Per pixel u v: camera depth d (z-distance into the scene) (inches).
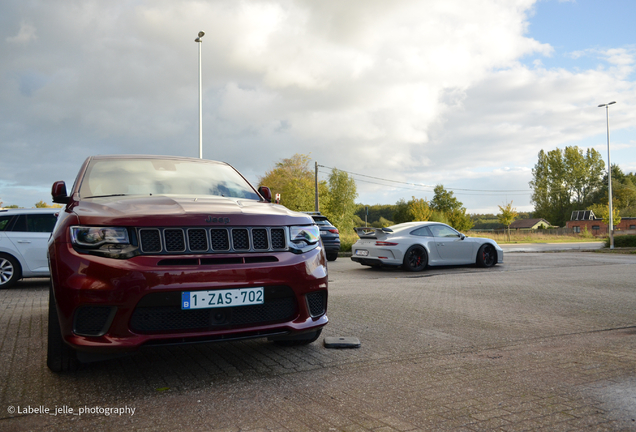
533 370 120.7
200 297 106.1
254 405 96.7
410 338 157.8
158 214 109.2
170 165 169.6
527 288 291.9
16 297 266.4
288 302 120.8
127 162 163.2
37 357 134.0
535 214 3595.0
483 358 132.8
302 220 128.9
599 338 158.1
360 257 436.5
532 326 177.8
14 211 323.0
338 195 2714.1
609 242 996.6
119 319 102.2
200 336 106.8
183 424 87.1
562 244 1366.9
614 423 86.6
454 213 2851.9
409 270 411.8
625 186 3582.7
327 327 175.6
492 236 2079.2
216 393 104.0
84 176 149.7
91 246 104.9
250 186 177.9
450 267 457.4
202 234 110.7
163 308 105.3
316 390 105.9
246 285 111.0
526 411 92.7
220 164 187.3
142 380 113.3
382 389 106.5
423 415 91.0
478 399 99.7
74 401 99.0
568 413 91.5
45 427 85.8
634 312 208.4
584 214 2797.7
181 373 118.9
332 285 311.6
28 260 316.8
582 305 227.0
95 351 101.5
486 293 269.6
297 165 2573.8
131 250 105.1
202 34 868.0
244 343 151.8
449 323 183.3
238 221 115.1
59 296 104.8
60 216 128.0
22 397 101.3
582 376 115.3
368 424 86.9
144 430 84.5
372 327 175.6
